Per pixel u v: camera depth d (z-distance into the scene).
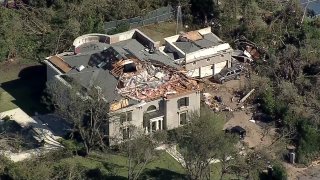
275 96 174.38
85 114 154.12
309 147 160.12
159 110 160.88
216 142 140.38
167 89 161.88
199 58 178.62
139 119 158.25
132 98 158.25
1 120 165.25
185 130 147.12
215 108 171.25
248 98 175.38
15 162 149.00
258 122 169.12
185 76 166.38
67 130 160.50
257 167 150.12
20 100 172.62
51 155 153.38
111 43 176.12
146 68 164.75
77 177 145.75
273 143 161.38
